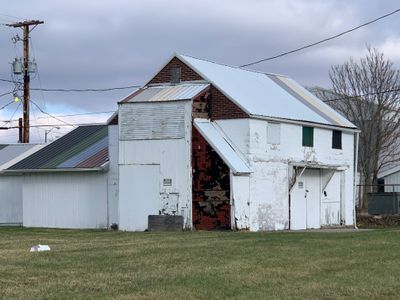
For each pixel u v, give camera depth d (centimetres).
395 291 1029
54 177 3127
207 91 2712
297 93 3372
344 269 1239
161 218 2623
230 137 2669
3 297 960
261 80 3281
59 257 1442
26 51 4491
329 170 3172
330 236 2016
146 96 2758
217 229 2550
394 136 4903
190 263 1317
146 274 1170
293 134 2912
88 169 2959
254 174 2648
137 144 2714
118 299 946
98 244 1812
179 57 2862
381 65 6750
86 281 1098
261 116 2673
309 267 1260
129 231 2617
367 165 4684
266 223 2717
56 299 948
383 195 3981
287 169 2862
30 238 2164
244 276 1147
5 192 3544
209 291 1006
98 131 3444
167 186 2642
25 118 4481
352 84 4931
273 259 1377
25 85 4503
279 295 983
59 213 3102
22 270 1230
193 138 2609
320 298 970
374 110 4778
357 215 3881
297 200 2958
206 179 2578
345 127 3256
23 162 3284
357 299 971
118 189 2827
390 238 1897
